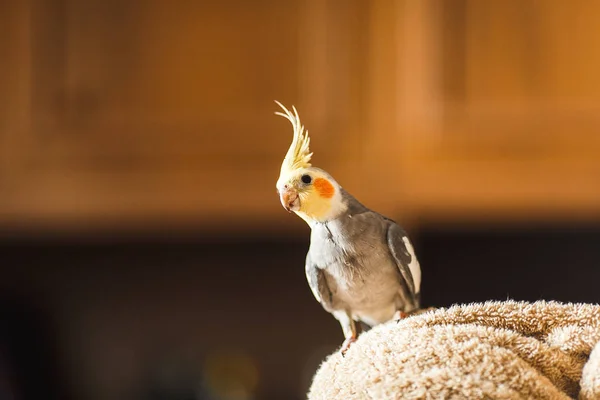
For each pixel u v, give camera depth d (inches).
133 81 62.6
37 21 63.0
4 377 70.4
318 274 46.7
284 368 74.9
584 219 62.6
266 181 61.7
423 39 60.7
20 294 75.9
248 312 75.7
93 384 75.1
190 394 74.3
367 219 46.2
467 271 73.0
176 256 76.2
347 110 61.1
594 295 70.9
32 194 62.7
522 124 60.1
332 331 74.7
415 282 46.3
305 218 46.6
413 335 40.5
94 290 76.3
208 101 62.2
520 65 60.2
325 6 61.4
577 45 59.9
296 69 61.7
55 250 76.2
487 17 60.4
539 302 41.8
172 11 62.6
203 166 62.1
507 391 39.1
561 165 59.9
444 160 60.5
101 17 62.9
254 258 75.8
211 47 62.3
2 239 70.9
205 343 75.5
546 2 60.2
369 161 60.9
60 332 75.7
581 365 40.4
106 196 62.5
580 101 59.8
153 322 76.0
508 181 60.2
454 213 61.9
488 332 40.4
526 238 72.3
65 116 62.9
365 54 61.2
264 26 62.0
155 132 62.3
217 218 62.5
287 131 61.6
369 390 39.9
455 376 39.3
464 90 60.5
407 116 60.8
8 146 62.8
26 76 62.9
